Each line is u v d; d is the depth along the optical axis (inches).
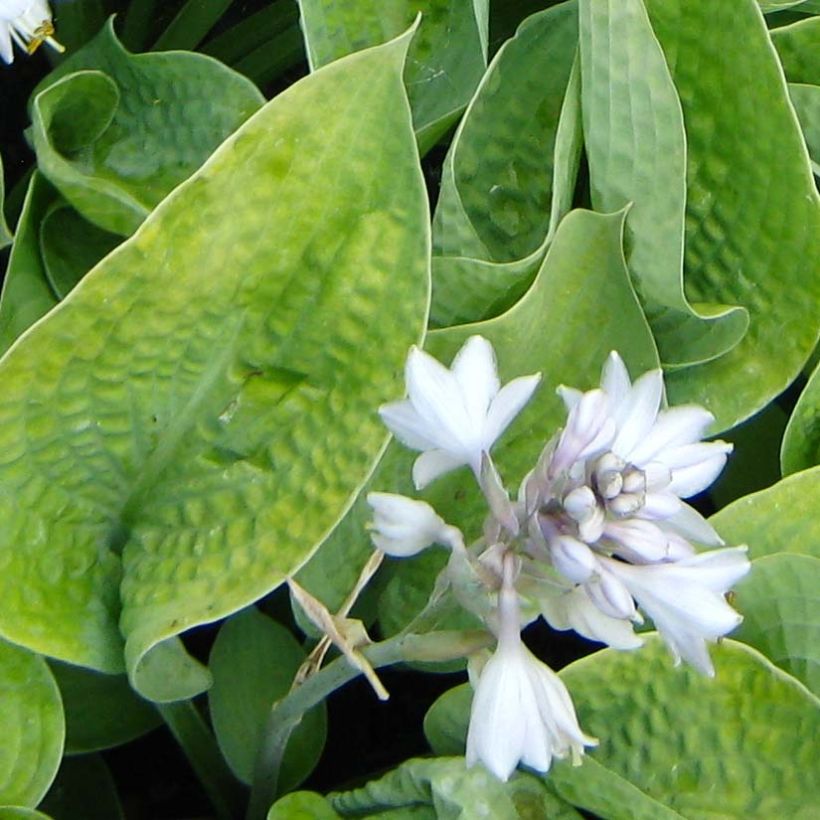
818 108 36.5
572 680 31.7
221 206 29.7
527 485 26.9
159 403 31.0
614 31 32.2
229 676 34.7
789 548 33.2
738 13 33.2
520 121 35.6
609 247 32.6
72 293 29.3
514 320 32.4
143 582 31.3
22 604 30.7
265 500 31.0
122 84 36.4
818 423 35.2
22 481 30.6
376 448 30.4
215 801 36.2
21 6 32.4
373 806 32.6
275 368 31.1
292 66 41.8
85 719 34.7
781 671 31.4
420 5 35.9
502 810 31.1
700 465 27.8
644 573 26.7
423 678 38.0
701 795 31.7
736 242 35.1
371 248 30.5
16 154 40.6
